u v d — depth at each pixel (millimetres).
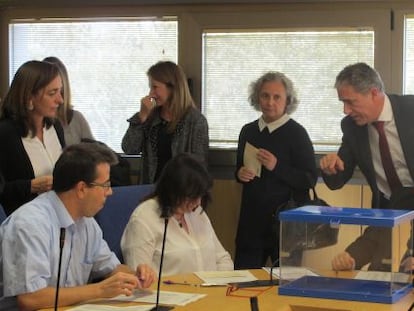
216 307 2172
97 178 2389
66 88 3891
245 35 4531
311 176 3873
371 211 2455
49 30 4820
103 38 4754
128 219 3113
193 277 2645
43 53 4844
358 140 3248
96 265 2641
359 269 2355
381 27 4328
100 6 4707
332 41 4414
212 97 4609
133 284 2287
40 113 3170
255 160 3939
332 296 2277
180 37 4609
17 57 4855
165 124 4020
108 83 4777
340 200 4324
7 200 3086
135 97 4742
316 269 2396
